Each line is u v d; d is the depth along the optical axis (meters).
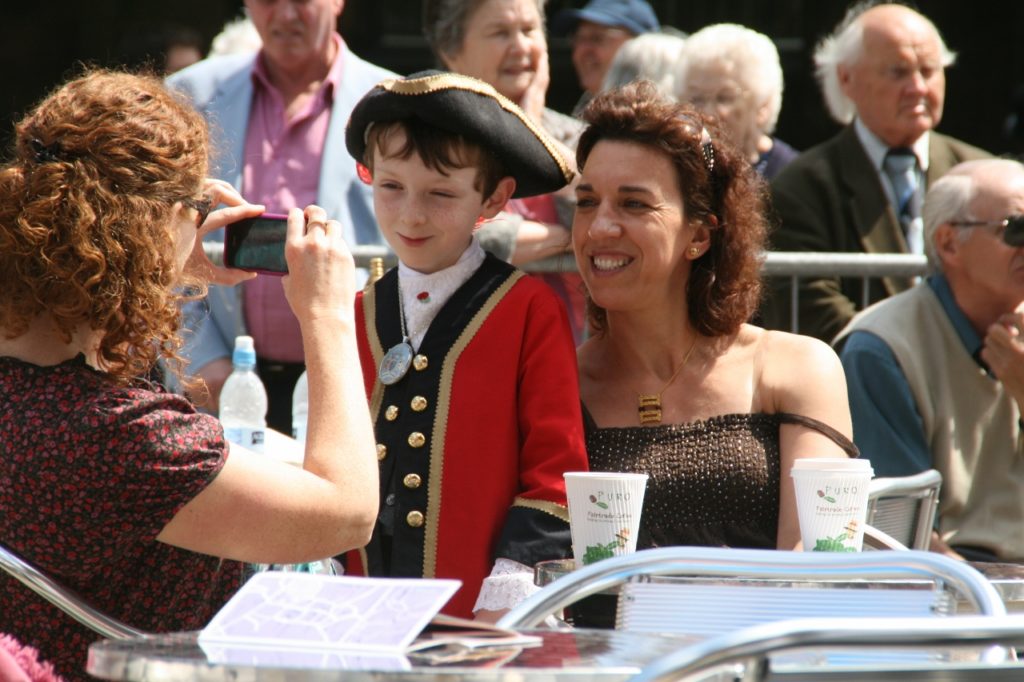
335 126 19.61
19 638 8.64
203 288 9.34
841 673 6.68
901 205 21.06
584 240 12.55
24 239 8.35
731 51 21.30
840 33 23.61
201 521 8.48
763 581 9.35
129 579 8.74
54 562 8.44
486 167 12.03
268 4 19.33
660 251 12.28
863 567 8.41
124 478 8.27
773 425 12.39
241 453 8.67
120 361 8.53
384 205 12.04
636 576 9.23
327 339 9.31
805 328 19.53
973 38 40.06
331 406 9.07
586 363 12.99
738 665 7.19
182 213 8.95
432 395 11.74
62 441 8.27
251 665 6.50
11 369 8.53
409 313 12.09
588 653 7.16
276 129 19.61
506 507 11.58
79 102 8.75
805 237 20.61
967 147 21.89
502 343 11.80
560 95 39.03
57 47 41.56
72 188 8.42
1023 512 16.47
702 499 12.01
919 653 8.50
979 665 6.75
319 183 19.45
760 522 12.06
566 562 10.52
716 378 12.54
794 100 39.81
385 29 41.19
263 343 18.53
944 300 16.83
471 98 11.82
